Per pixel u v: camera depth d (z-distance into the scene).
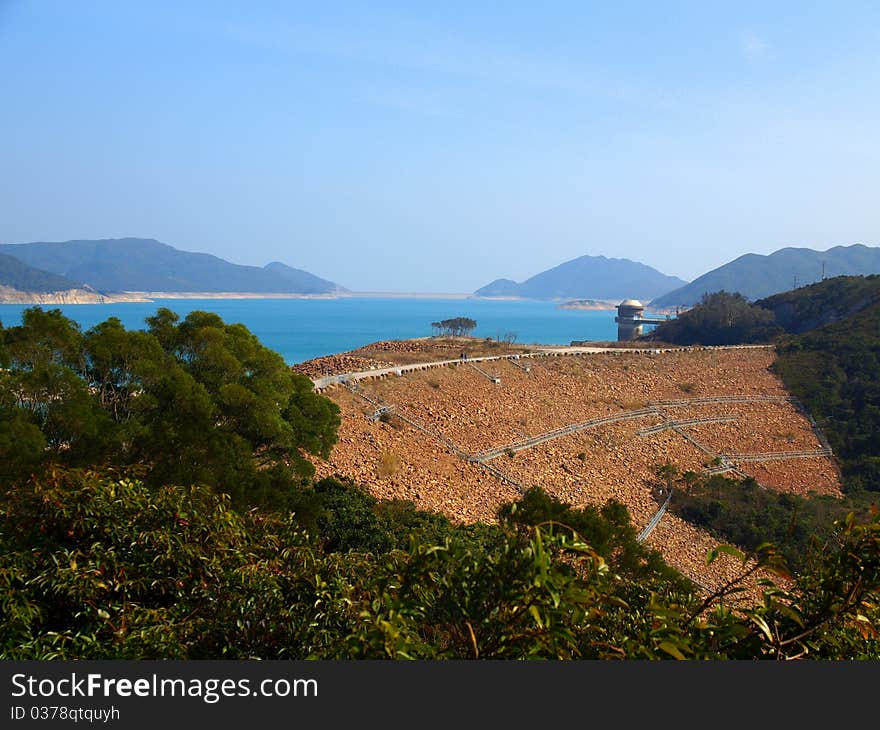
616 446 77.44
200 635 10.47
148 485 23.95
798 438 89.12
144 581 11.34
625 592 14.20
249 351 35.88
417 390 75.12
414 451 60.88
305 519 28.53
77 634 10.02
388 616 8.20
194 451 26.91
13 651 9.74
